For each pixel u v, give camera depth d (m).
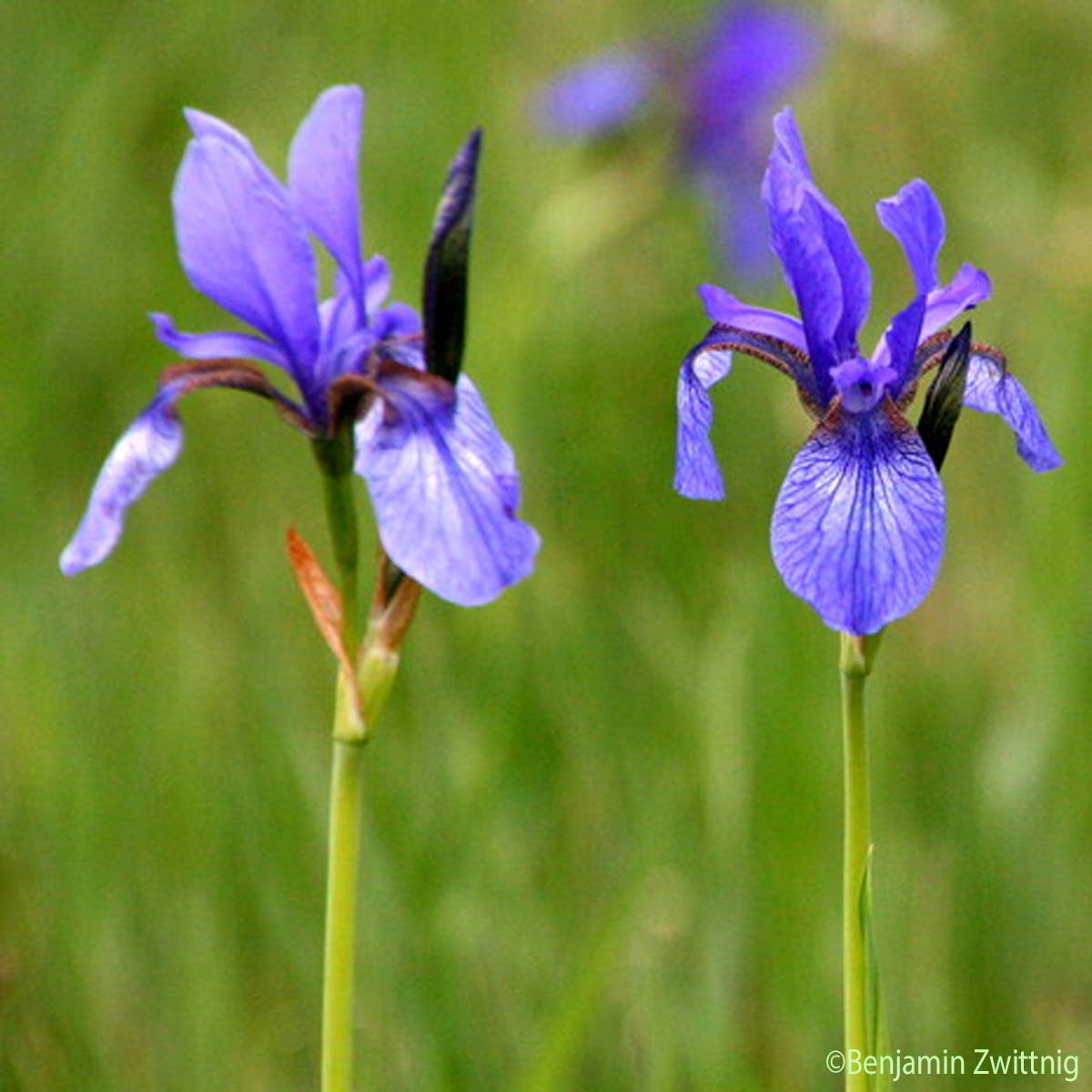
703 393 1.51
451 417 1.49
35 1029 1.65
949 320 1.51
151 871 1.70
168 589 1.81
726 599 1.79
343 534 1.50
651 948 1.65
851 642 1.49
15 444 1.94
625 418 2.10
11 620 1.78
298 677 1.78
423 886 1.67
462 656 1.76
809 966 1.67
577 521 1.92
